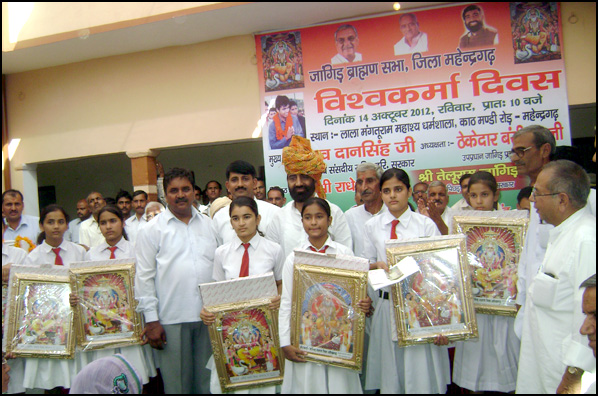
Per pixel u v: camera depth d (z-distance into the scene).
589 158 4.40
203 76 6.34
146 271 3.06
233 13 5.58
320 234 2.85
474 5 5.67
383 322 2.98
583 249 2.08
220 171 8.74
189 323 3.10
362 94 5.98
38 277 3.15
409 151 5.88
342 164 6.04
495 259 2.89
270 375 2.72
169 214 3.15
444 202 4.30
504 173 5.65
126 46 6.31
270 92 6.14
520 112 5.61
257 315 2.72
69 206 8.88
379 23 5.89
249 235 2.96
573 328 2.06
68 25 6.00
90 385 1.99
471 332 2.65
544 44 5.53
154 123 6.48
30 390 3.18
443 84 5.78
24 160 6.97
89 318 3.10
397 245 2.80
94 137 6.68
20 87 6.98
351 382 2.65
